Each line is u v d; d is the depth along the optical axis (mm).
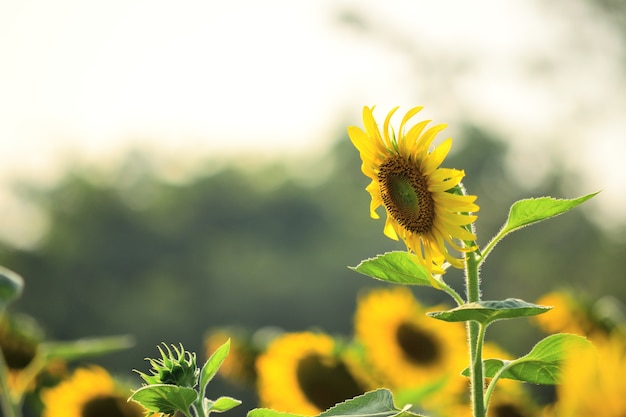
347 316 47969
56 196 50312
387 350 4641
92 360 38219
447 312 1989
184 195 51500
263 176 53594
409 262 2279
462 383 3975
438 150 2275
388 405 2047
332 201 51031
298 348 3908
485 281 40625
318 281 48625
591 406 1162
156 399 2084
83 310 48094
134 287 49188
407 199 2281
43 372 4016
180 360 2174
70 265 48594
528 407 3553
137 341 47156
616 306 4066
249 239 50562
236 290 48594
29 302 47625
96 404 3779
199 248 50438
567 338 2188
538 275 39719
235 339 4469
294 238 50625
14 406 3617
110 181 52062
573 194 40969
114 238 49656
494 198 43000
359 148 2379
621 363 1171
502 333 24984
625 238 38156
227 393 24750
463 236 2205
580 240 39594
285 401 3875
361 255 48188
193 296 48969
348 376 3871
